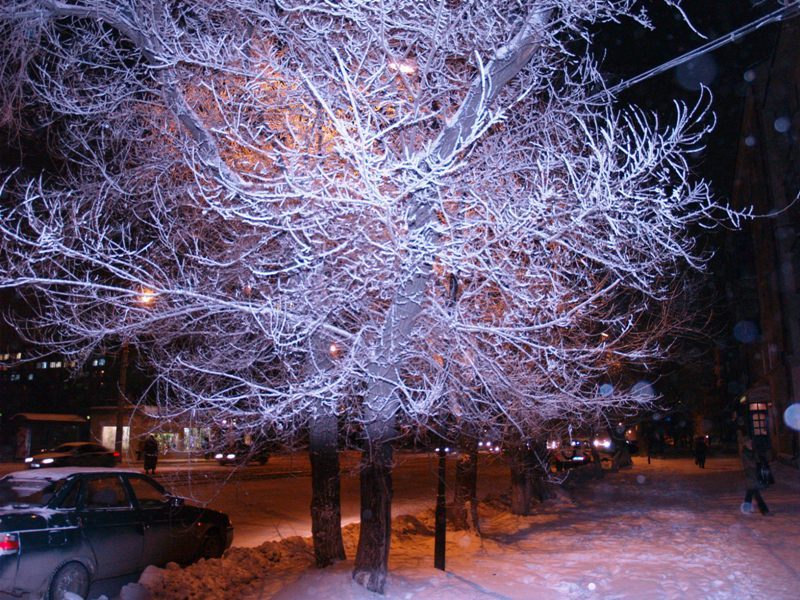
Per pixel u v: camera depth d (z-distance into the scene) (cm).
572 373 931
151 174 827
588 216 643
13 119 739
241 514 1705
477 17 698
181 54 683
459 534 1204
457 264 627
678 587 838
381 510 802
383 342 678
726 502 1744
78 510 858
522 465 1512
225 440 779
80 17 739
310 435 971
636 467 3341
